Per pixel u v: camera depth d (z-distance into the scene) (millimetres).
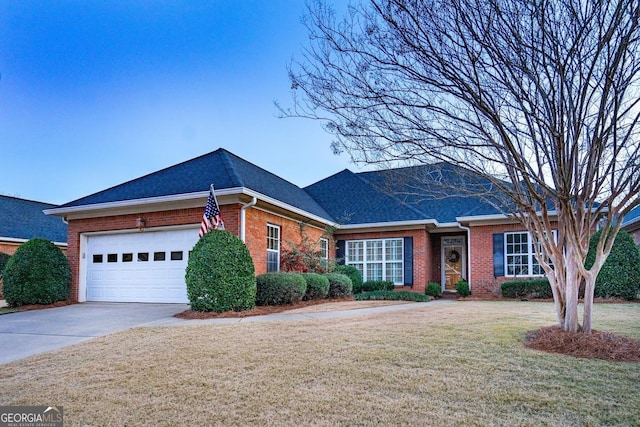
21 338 7453
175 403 4094
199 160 14797
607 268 12047
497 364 5148
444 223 16578
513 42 5066
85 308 11648
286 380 4676
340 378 4711
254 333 7258
